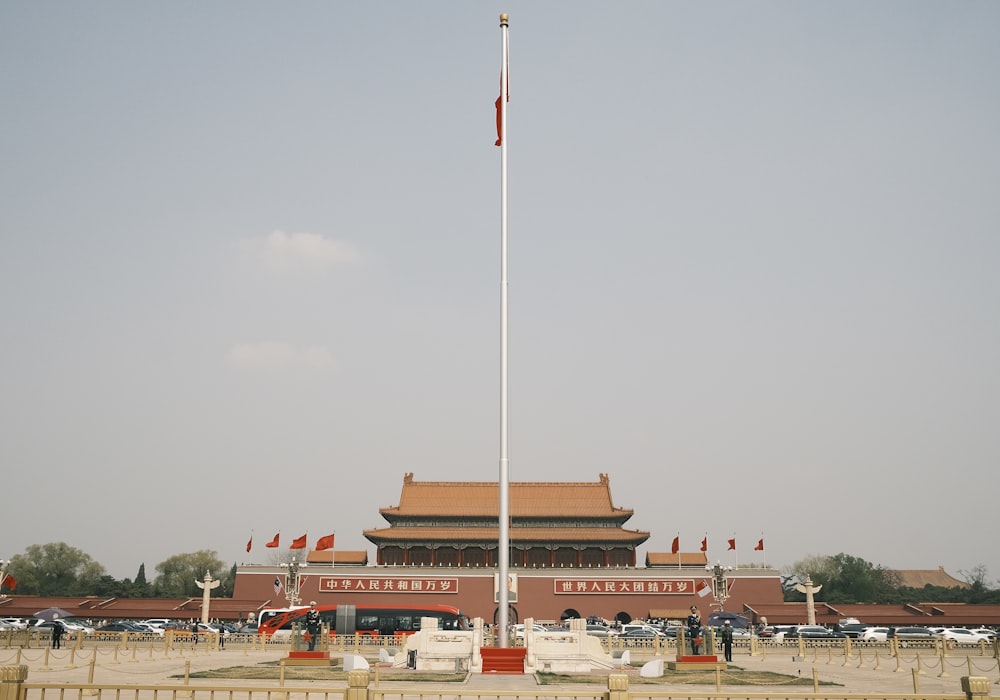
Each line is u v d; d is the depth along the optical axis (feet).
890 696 56.90
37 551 511.40
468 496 389.80
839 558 540.52
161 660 168.45
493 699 96.32
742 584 350.64
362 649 216.13
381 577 347.97
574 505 385.09
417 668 156.35
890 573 582.35
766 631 275.18
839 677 136.87
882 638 261.44
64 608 338.34
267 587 352.49
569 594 347.56
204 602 319.88
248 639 230.48
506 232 159.84
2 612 336.29
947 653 210.18
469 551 376.27
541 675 142.00
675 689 110.83
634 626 283.79
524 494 390.42
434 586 347.15
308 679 121.80
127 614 336.90
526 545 372.17
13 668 54.90
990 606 344.28
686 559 374.02
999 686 118.52
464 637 161.99
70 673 131.23
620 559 375.45
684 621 339.98
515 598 163.43
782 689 112.57
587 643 161.17
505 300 157.28
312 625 157.58
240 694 97.96
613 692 54.39
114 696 95.91
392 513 375.66
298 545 306.35
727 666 152.97
